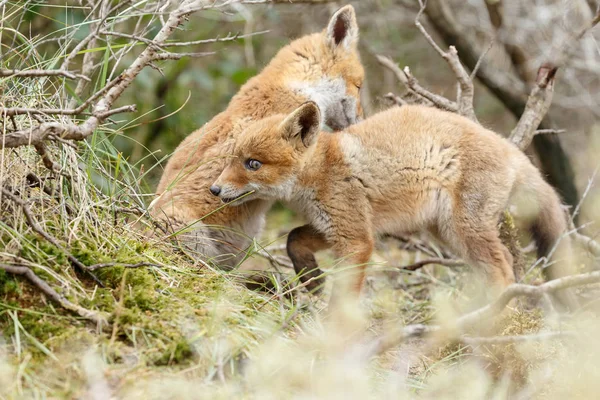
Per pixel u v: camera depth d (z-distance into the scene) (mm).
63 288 7285
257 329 7539
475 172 10633
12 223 7715
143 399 6285
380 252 13531
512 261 11055
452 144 10789
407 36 21484
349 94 13328
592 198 14391
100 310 7242
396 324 9523
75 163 8805
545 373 8000
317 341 7715
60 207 8320
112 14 13359
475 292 11844
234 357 7043
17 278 7152
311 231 11164
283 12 19641
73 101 10828
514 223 12000
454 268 12898
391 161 10883
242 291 8789
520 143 12414
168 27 9648
